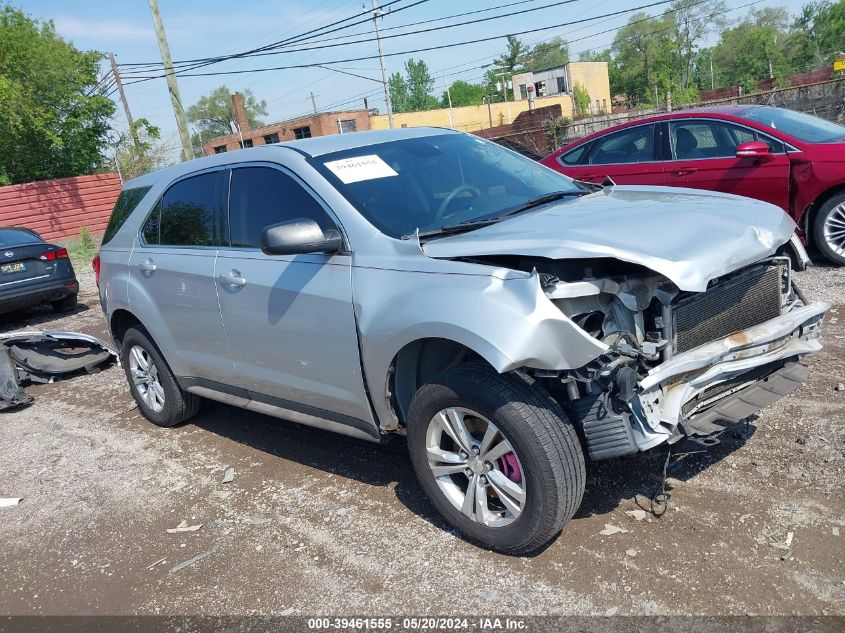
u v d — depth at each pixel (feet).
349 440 15.74
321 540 11.99
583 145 28.78
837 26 237.45
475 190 13.01
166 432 18.04
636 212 11.21
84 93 96.94
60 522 14.02
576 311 9.57
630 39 250.98
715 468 12.29
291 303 12.44
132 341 17.89
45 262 34.76
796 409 13.98
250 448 16.25
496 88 296.71
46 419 20.45
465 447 10.69
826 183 22.82
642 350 9.53
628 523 11.09
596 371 9.36
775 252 11.29
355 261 11.54
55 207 83.10
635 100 240.73
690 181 25.70
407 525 12.05
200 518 13.34
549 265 9.86
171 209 15.98
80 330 32.55
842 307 19.61
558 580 10.05
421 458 11.28
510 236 10.43
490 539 10.73
